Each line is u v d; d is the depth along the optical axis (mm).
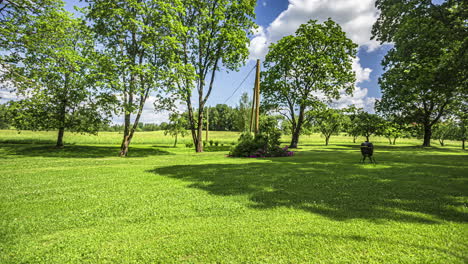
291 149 30203
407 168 10836
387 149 30594
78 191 6641
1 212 4812
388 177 8398
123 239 3545
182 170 10531
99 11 21031
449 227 3754
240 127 59344
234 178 8406
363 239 3344
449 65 12852
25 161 14555
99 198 5879
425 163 13086
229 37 23828
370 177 8391
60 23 19266
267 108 35781
